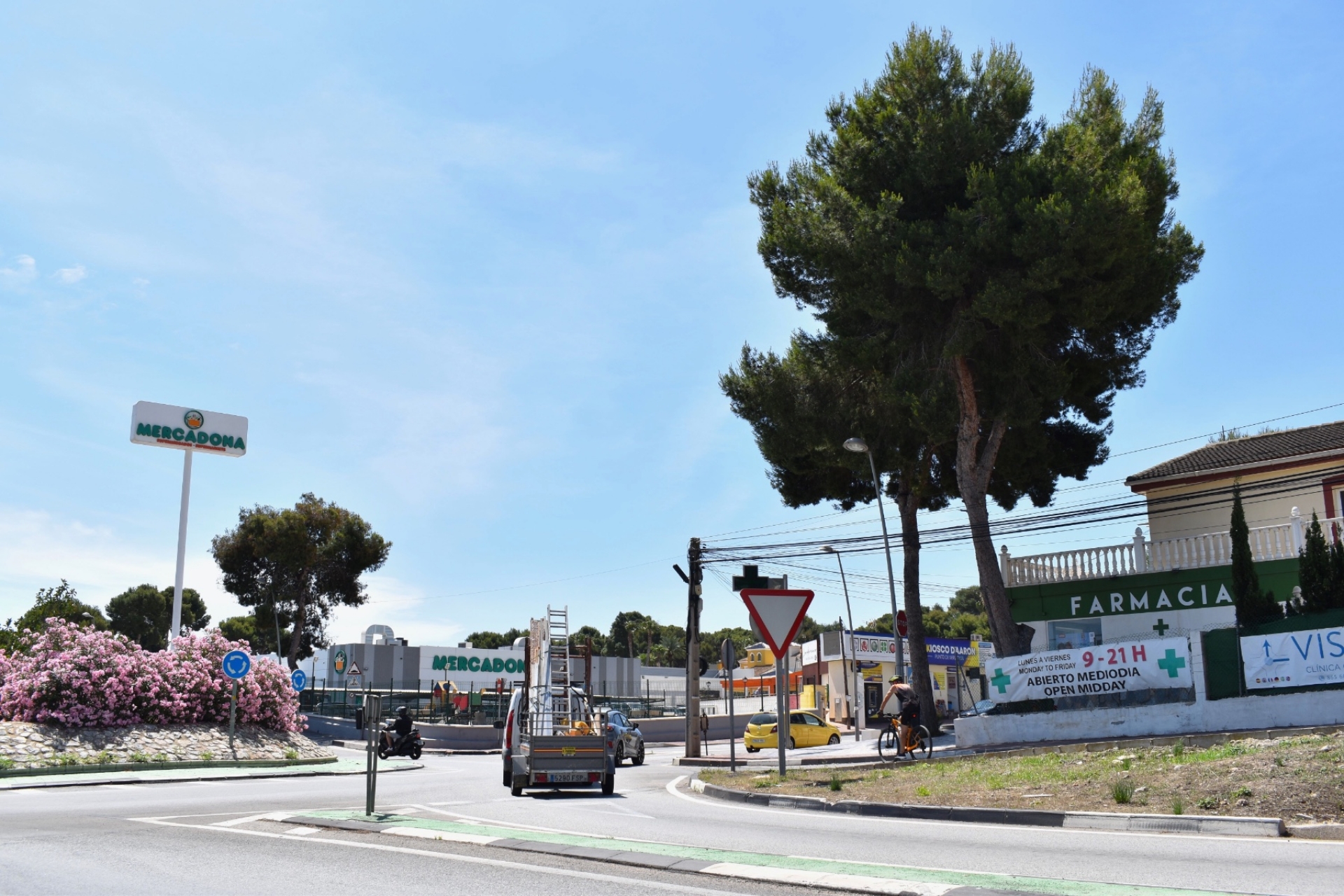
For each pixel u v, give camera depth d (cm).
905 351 2750
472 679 7531
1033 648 3095
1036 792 1316
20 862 873
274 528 6288
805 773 1922
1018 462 3038
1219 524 3100
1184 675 2011
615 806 1477
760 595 1805
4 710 2408
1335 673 1848
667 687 8225
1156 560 2906
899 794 1420
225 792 1753
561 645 2391
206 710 2738
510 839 998
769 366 3192
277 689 2967
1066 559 3077
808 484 3434
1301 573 2270
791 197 2958
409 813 1309
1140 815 1084
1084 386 2866
